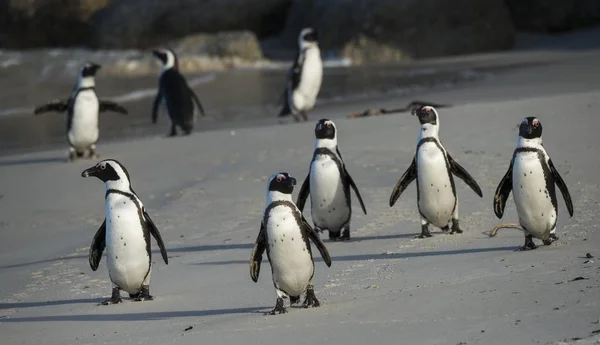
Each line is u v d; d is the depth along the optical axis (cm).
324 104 6862
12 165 4900
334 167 2798
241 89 8444
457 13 11344
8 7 12206
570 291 1803
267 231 1969
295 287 1995
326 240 2889
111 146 5175
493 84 7169
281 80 9212
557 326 1579
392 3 11225
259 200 3609
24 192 4244
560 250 2281
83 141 4856
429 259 2402
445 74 8656
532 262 2161
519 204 2370
